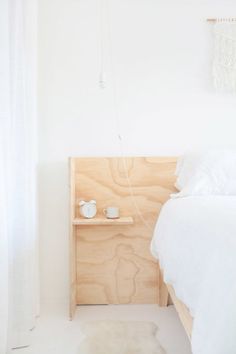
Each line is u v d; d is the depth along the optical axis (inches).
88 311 72.4
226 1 77.2
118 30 76.4
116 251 76.1
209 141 78.8
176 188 75.8
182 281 42.1
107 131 77.0
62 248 77.4
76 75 76.2
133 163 76.0
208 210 44.3
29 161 63.4
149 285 76.7
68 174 74.5
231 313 26.3
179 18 77.2
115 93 76.9
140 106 77.4
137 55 76.9
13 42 56.2
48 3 75.1
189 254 41.0
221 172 61.9
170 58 77.5
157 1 76.6
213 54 77.8
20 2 58.9
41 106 75.8
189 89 78.1
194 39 77.6
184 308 48.4
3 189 49.9
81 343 58.1
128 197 76.2
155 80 77.4
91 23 76.0
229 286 27.9
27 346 57.8
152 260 76.5
